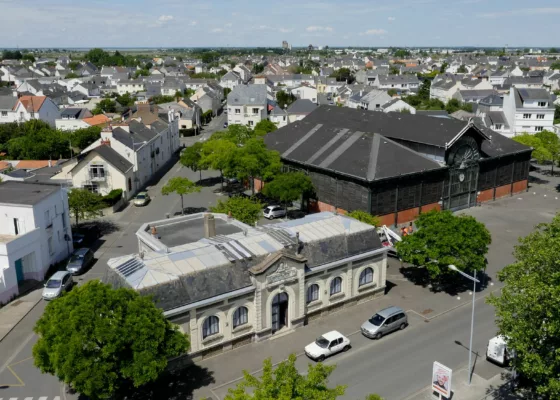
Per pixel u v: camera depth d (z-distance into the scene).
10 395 37.16
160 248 46.25
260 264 42.81
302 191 74.06
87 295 33.06
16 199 56.75
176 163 116.88
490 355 40.69
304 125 94.81
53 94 187.38
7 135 125.31
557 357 29.36
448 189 78.62
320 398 25.48
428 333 45.66
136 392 37.06
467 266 51.66
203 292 40.09
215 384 38.09
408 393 37.22
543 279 31.83
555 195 90.56
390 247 55.75
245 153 80.94
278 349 42.69
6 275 51.22
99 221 76.75
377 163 72.12
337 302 49.03
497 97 142.75
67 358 30.31
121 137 93.81
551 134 107.06
